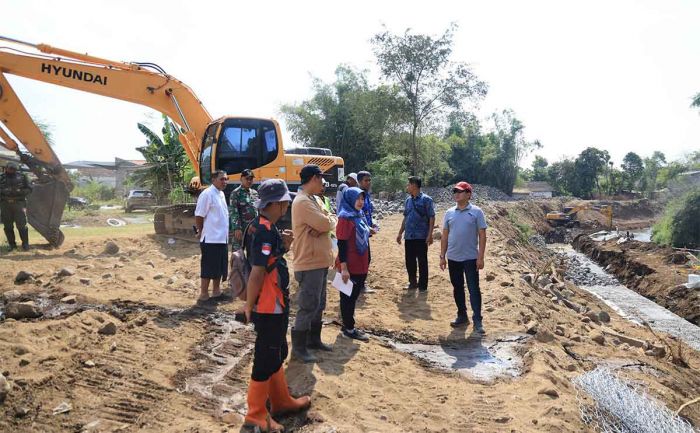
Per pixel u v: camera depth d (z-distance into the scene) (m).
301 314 5.15
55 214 11.12
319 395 4.42
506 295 8.30
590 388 4.98
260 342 3.77
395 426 4.09
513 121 58.84
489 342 6.47
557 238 41.66
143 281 8.28
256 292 3.72
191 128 12.69
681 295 16.53
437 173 45.22
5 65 11.09
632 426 4.38
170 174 26.06
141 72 12.10
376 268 10.37
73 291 7.23
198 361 5.16
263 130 12.19
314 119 40.56
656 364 6.93
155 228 13.53
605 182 86.25
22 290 7.29
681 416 5.29
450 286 9.11
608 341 7.88
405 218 8.74
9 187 10.40
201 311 6.84
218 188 7.30
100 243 11.87
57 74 11.48
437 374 5.42
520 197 59.38
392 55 32.03
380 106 34.84
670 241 29.02
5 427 3.58
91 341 5.31
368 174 8.23
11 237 10.66
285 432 3.83
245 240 4.10
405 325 7.04
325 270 5.14
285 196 3.85
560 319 8.54
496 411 4.45
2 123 10.75
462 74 32.31
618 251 26.11
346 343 5.98
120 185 45.06
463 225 6.93
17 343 4.91
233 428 3.83
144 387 4.43
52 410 3.88
